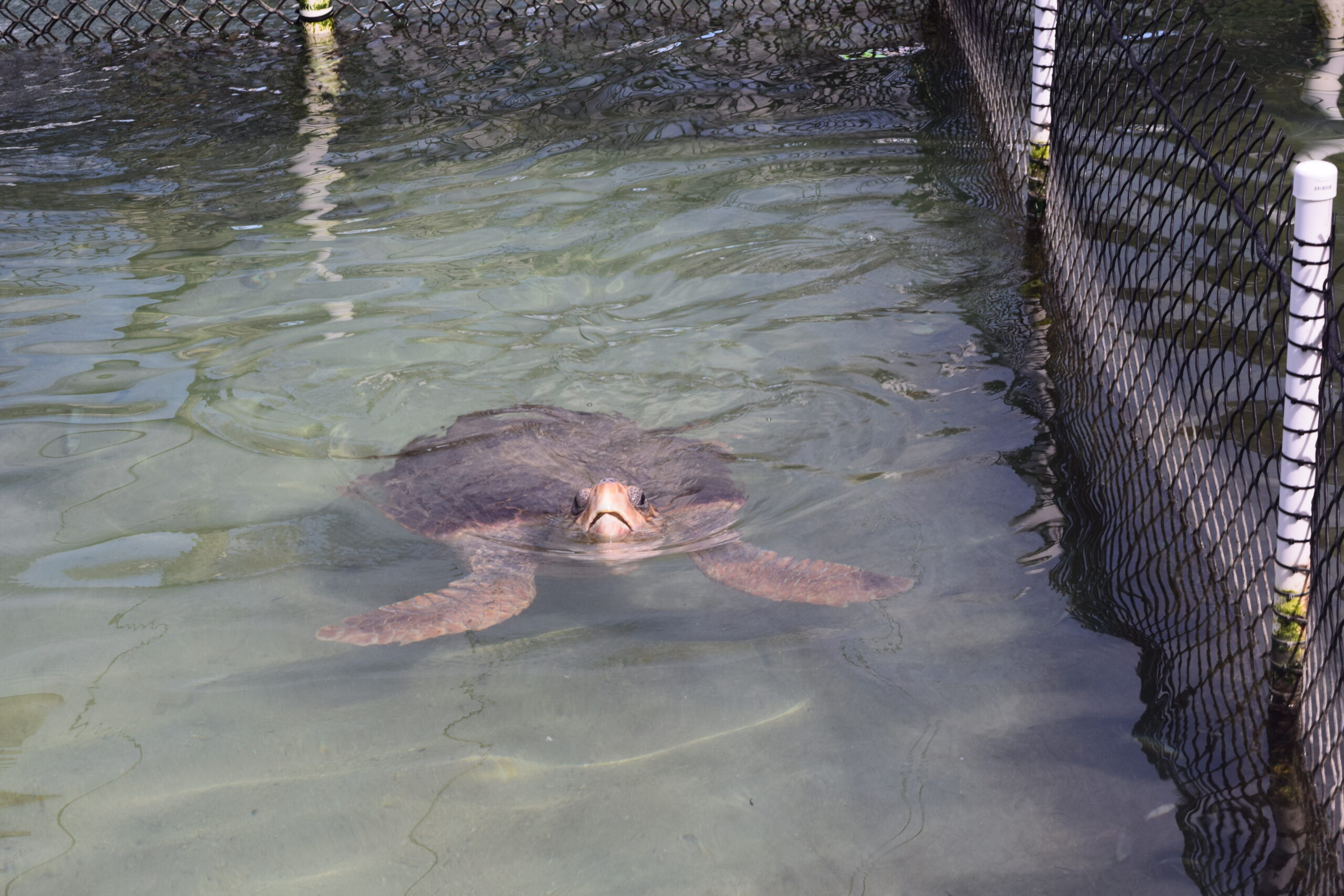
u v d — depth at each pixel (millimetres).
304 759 2820
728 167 6891
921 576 3486
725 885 2438
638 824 2605
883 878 2443
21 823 2623
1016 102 6469
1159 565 3449
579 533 3703
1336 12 7895
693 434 4332
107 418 4484
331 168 7070
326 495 4031
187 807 2666
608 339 5078
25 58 9164
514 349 5016
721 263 5723
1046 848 2496
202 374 4824
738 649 3227
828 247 5848
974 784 2688
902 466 4070
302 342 5082
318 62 9031
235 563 3641
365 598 3480
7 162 7160
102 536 3764
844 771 2746
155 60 9094
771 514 3838
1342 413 3238
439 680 3123
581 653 3232
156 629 3314
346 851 2541
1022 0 7469
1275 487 3479
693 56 8945
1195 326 4480
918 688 3020
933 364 4766
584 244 5984
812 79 8367
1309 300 2479
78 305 5398
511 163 7074
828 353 4879
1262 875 2379
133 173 7016
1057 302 5160
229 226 6289
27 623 3328
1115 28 5000
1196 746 2762
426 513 3891
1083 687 2982
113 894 2426
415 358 4953
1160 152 5941
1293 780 2623
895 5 9898
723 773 2758
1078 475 3947
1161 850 2469
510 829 2598
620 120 7730
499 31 9703
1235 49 7766
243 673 3139
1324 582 2971
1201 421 3936
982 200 6277
